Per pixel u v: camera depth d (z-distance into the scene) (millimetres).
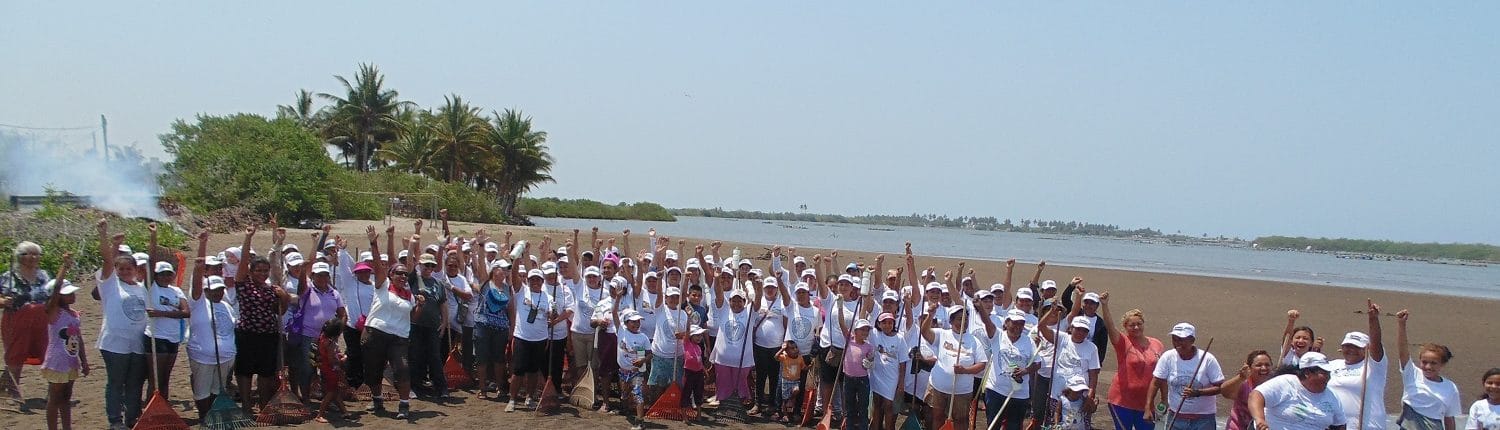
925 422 9953
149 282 8125
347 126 62219
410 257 10914
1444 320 23672
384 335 9391
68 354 7988
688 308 10953
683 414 10211
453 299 11195
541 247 13562
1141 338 8758
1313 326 21656
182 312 8375
